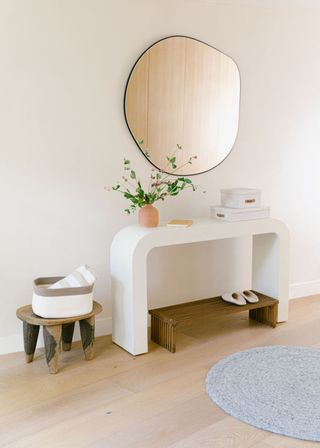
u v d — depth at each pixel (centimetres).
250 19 364
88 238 322
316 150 411
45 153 301
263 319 354
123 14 314
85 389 258
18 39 285
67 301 274
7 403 244
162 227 308
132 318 295
